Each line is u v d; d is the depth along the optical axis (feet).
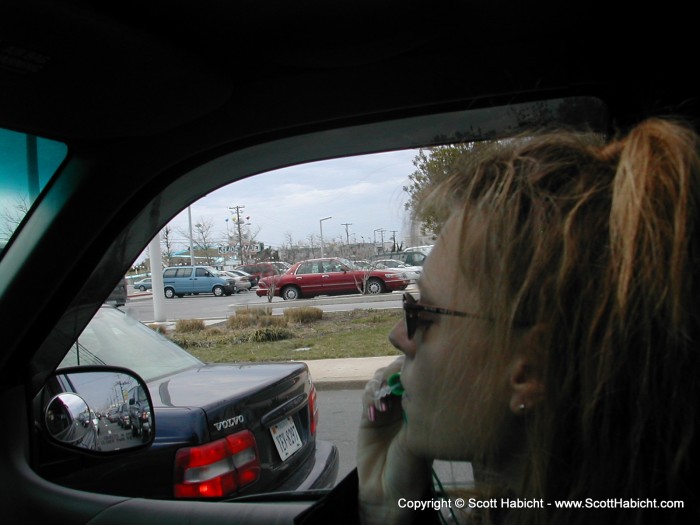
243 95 5.88
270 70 5.64
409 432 3.08
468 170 2.95
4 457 5.88
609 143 2.85
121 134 6.01
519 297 2.53
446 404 2.83
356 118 5.85
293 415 9.45
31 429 6.27
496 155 2.92
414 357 3.05
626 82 4.96
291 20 4.91
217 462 7.82
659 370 2.32
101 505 6.12
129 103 5.45
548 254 2.49
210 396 8.59
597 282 2.40
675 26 4.63
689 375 2.31
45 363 6.43
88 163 6.18
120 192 6.29
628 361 2.33
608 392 2.36
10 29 4.26
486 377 2.63
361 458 3.84
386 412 3.81
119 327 10.98
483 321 2.66
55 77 4.94
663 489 2.37
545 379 2.49
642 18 4.71
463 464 3.21
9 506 5.74
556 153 2.75
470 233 2.75
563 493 2.50
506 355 2.58
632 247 2.33
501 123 5.63
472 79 5.38
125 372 6.97
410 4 4.75
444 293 2.87
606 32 4.92
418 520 3.50
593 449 2.41
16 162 6.21
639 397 2.32
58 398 6.64
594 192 2.52
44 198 6.23
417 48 5.33
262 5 4.70
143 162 6.24
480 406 2.66
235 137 6.18
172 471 7.59
